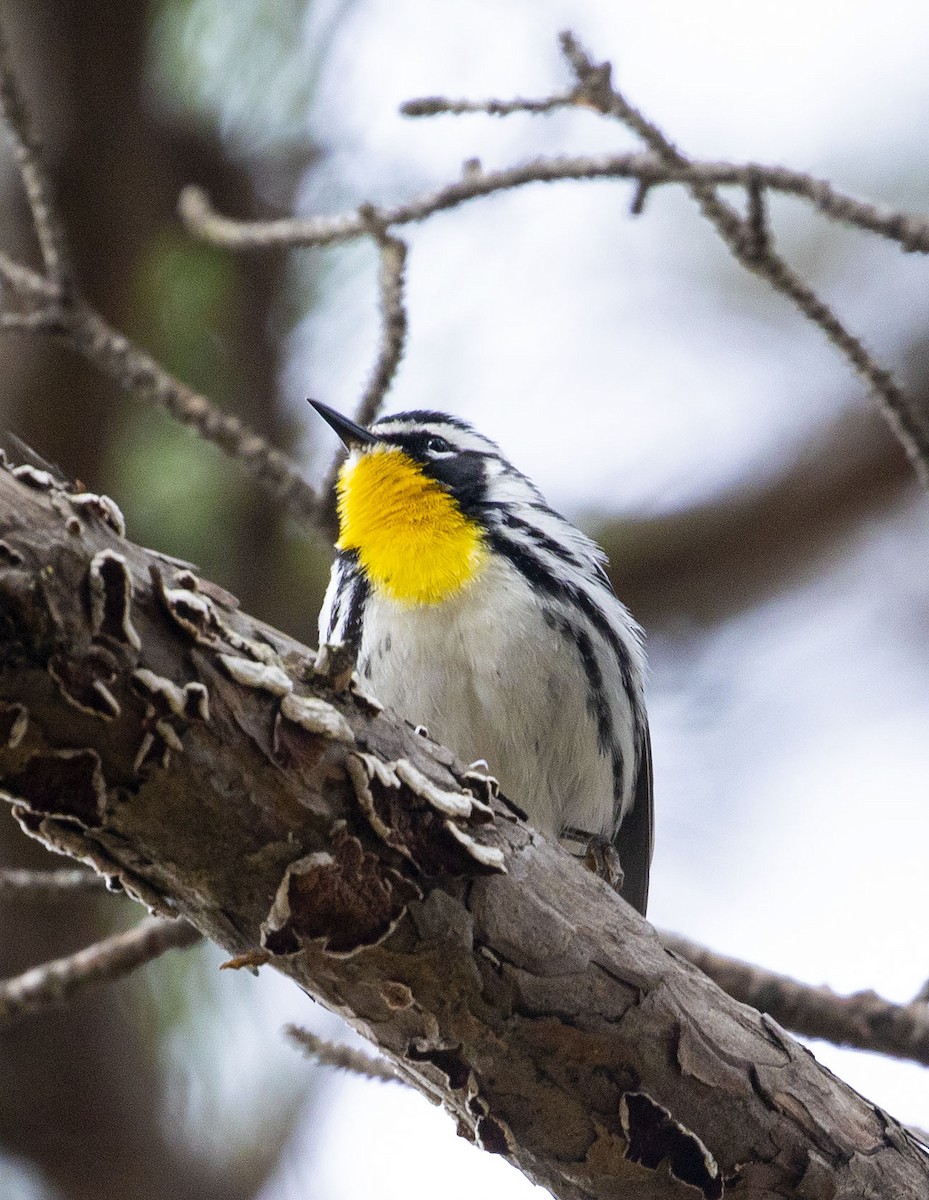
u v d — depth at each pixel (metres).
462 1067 5.49
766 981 8.68
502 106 8.23
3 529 4.46
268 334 10.80
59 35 10.41
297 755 4.89
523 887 5.36
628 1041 5.52
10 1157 10.40
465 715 9.06
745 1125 5.70
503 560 9.20
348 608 9.35
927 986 8.70
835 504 12.17
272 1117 10.70
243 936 5.15
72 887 8.27
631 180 8.55
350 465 9.52
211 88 10.66
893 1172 5.89
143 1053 10.45
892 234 8.12
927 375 12.52
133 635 4.61
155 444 10.58
